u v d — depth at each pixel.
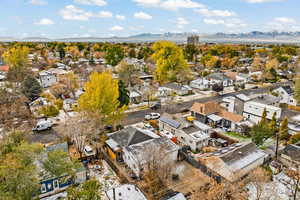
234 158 22.14
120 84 39.12
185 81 62.22
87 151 25.73
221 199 17.14
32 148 16.14
